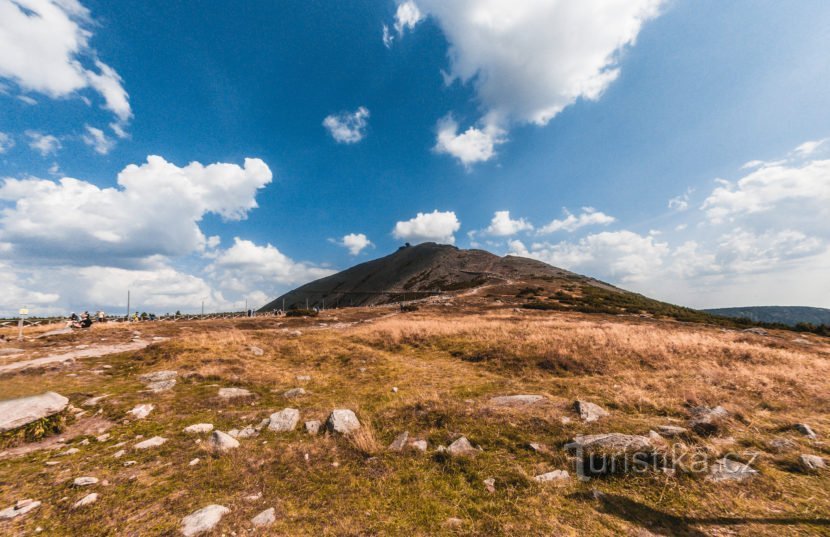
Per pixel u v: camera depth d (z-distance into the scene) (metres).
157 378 11.70
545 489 5.14
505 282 91.19
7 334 24.16
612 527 4.29
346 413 7.94
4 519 4.37
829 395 9.59
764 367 12.99
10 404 7.65
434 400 8.87
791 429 7.32
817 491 5.00
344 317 44.72
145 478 5.52
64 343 19.38
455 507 4.79
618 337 17.91
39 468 5.83
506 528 4.29
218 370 12.71
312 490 5.25
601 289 78.56
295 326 34.91
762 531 4.18
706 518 4.44
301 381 12.20
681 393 9.48
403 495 5.11
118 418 8.23
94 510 4.61
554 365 13.73
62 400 8.23
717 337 23.19
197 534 4.13
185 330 28.02
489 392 10.05
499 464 5.90
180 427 7.82
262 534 4.19
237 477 5.60
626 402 8.77
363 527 4.37
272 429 7.71
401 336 21.55
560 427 7.13
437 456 6.25
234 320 40.31
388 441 7.05
